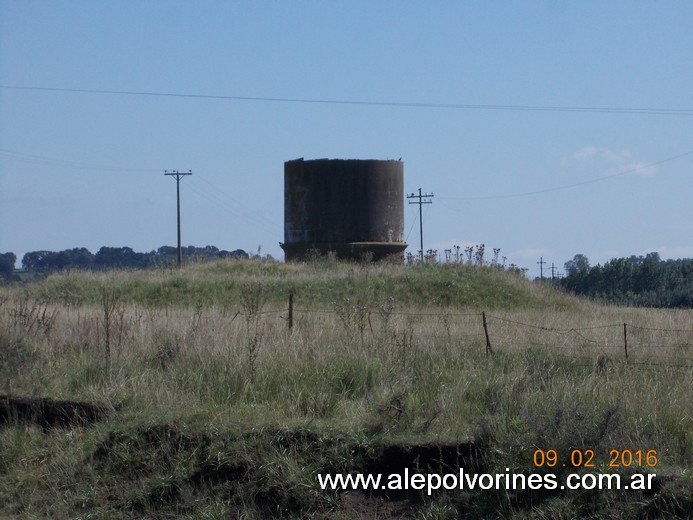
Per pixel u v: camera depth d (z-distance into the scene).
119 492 10.97
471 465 10.65
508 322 21.86
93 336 15.91
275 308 28.92
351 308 19.84
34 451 12.02
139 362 14.54
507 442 10.68
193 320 16.86
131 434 11.68
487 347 15.75
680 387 12.30
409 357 14.44
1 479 11.51
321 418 12.13
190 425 11.68
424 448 10.99
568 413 10.79
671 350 17.12
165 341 15.23
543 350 16.03
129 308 22.41
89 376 14.08
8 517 10.71
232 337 15.19
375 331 16.81
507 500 9.98
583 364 14.84
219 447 11.20
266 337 15.38
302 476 10.67
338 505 10.45
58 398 13.12
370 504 10.51
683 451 10.54
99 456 11.57
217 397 13.05
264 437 11.30
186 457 11.21
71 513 10.72
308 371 13.62
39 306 19.94
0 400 13.13
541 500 10.00
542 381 12.80
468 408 12.26
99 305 27.33
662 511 9.46
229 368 13.68
